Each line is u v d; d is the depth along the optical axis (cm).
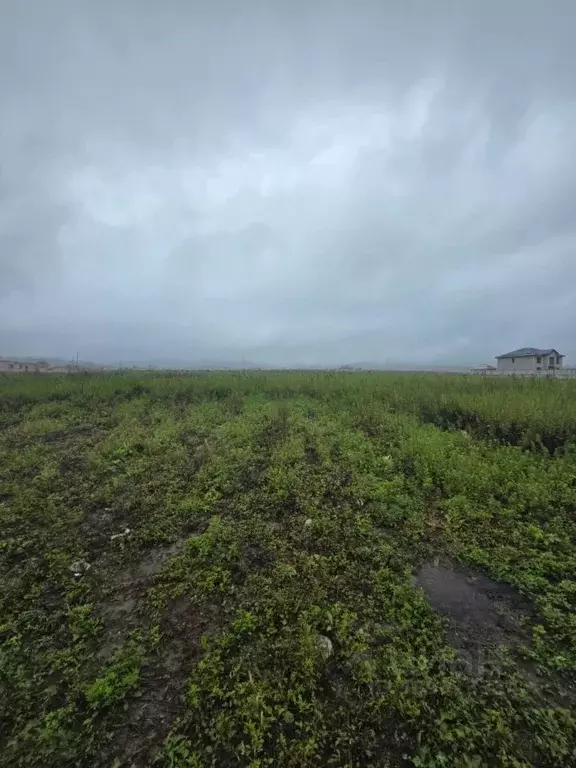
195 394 1266
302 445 761
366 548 470
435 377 1719
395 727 279
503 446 714
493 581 426
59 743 273
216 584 424
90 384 1389
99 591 421
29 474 689
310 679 312
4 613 389
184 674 324
